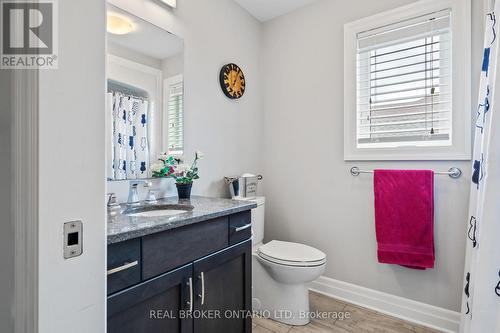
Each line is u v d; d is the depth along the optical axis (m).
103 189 0.61
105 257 0.61
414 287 1.69
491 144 1.01
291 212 2.23
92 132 0.58
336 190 1.99
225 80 1.97
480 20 1.48
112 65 1.33
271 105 2.34
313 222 2.11
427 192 1.57
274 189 2.33
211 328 1.16
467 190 1.52
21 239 0.51
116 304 0.80
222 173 1.99
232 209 1.26
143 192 1.48
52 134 0.51
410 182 1.62
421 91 1.70
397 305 1.74
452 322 1.56
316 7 2.07
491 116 1.02
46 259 0.51
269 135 2.36
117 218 1.02
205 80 1.83
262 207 2.05
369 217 1.85
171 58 1.60
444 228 1.59
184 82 1.68
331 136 2.01
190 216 1.06
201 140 1.81
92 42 0.58
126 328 0.84
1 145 0.55
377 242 1.72
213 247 1.17
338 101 1.97
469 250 1.33
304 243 2.15
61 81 0.53
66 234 0.54
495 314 0.97
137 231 0.85
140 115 1.45
